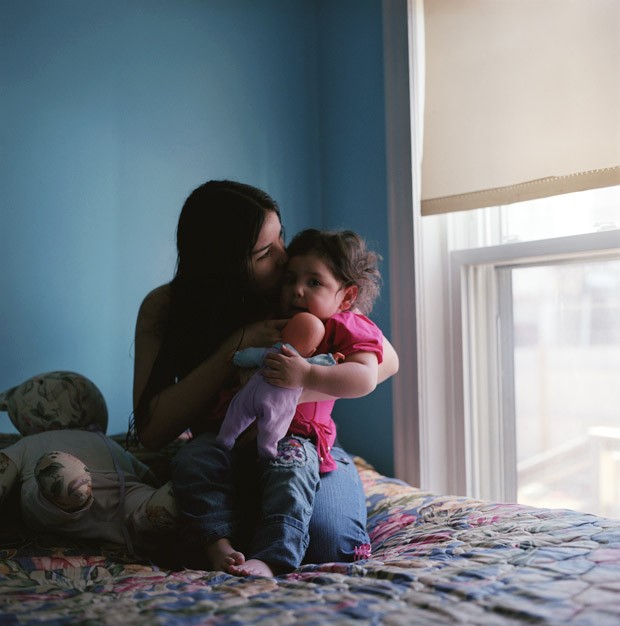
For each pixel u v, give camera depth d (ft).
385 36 6.64
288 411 3.96
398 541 4.22
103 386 6.33
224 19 7.07
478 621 2.48
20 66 5.91
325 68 7.66
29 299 5.96
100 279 6.31
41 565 3.67
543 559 3.21
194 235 4.71
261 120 7.32
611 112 5.12
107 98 6.35
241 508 4.15
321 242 4.54
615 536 3.53
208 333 4.66
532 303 6.16
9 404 4.94
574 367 5.89
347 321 4.36
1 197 5.83
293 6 7.62
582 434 5.85
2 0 5.83
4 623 2.61
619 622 2.39
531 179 5.59
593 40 5.23
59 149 6.10
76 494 3.77
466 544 3.67
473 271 6.49
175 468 4.07
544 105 5.51
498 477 6.42
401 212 6.51
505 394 6.35
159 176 6.64
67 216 6.14
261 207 4.60
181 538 3.88
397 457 6.51
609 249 5.32
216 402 4.69
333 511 4.07
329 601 2.80
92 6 6.28
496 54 5.84
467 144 6.05
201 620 2.60
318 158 7.75
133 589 3.20
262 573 3.48
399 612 2.60
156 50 6.63
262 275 4.59
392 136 6.60
